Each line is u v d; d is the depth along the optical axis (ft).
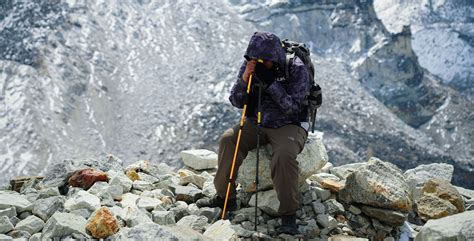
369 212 20.17
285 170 18.61
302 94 18.99
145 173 26.22
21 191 23.90
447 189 21.76
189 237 16.35
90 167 24.54
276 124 19.67
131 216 18.85
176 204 21.56
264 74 19.27
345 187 21.01
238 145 19.53
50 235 16.83
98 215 17.47
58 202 19.43
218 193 20.67
